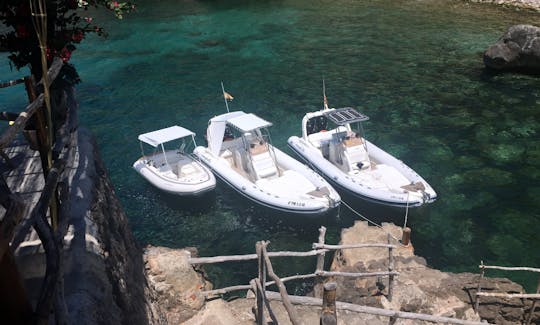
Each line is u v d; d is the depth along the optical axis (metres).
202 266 11.87
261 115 20.62
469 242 13.01
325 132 18.09
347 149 15.73
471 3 36.03
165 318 8.71
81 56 27.55
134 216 14.75
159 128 19.62
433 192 13.97
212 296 9.87
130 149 18.16
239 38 30.59
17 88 22.56
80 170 6.64
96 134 19.09
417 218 14.10
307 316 8.96
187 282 9.56
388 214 14.46
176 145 18.61
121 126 19.73
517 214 13.90
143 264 8.98
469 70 24.34
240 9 37.56
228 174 15.84
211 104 21.67
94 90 23.02
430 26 31.36
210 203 15.52
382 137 18.45
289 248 13.54
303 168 15.80
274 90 22.97
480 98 21.33
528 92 21.70
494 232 13.30
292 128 19.56
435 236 13.33
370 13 35.00
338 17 34.41
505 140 17.78
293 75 24.61
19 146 7.86
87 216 5.59
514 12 33.25
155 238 13.84
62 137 4.66
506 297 9.76
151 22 34.31
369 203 14.57
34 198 6.23
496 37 28.56
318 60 26.48
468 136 18.20
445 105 20.78
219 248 13.51
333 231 14.23
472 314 9.46
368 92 22.34
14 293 2.46
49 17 5.55
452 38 28.91
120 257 6.60
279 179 15.51
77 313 4.22
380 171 15.53
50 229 3.23
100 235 5.70
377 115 20.19
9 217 2.51
